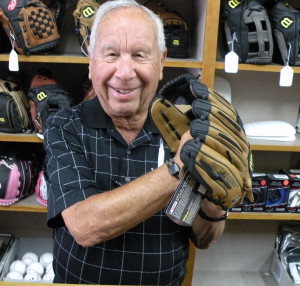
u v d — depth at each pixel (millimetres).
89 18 1474
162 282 996
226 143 695
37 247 2135
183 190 691
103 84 882
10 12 1389
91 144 956
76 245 954
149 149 985
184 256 1042
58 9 1574
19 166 1637
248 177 752
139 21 834
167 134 843
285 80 1515
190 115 828
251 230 2072
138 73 858
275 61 1636
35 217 2080
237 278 2072
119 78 843
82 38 1519
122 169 968
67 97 1590
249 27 1471
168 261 982
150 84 891
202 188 698
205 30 1448
